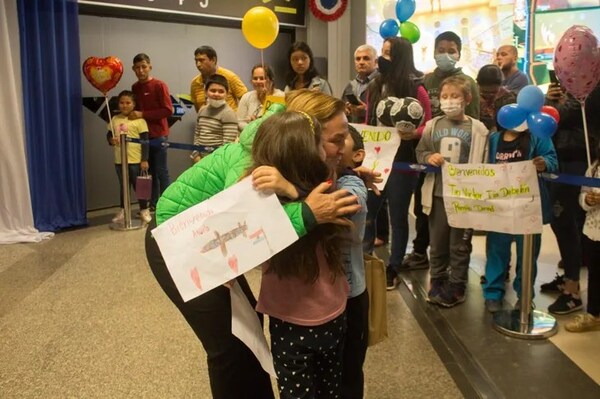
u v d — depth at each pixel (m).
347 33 6.01
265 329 2.46
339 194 1.17
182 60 5.56
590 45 2.14
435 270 2.85
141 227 4.59
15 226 4.20
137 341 2.42
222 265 1.17
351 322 1.51
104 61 4.49
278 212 1.14
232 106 4.61
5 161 4.11
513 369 2.12
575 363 2.17
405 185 2.97
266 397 1.50
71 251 3.88
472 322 2.58
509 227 2.26
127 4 4.91
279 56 6.16
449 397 1.95
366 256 1.61
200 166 1.36
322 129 1.32
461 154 2.61
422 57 5.25
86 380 2.09
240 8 5.54
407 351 2.30
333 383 1.42
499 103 2.90
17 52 4.11
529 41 4.54
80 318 2.68
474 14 4.88
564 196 2.66
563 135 2.70
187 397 1.97
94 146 5.23
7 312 2.76
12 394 2.00
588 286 2.47
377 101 2.84
